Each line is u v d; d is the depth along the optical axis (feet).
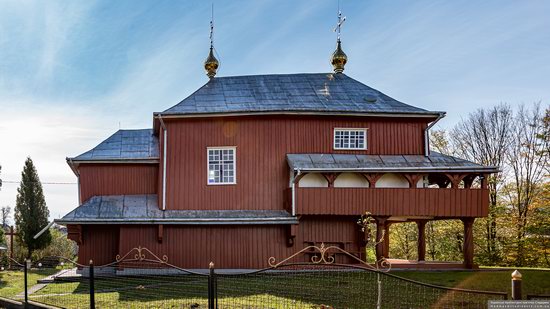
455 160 53.62
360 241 53.16
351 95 59.98
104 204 54.03
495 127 95.71
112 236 54.19
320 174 52.80
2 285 44.50
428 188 49.93
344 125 56.65
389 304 30.42
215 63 65.57
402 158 54.85
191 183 54.54
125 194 57.72
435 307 29.60
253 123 55.77
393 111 55.52
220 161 55.36
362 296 33.17
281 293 34.53
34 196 81.35
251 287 37.65
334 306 29.86
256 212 53.36
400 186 53.11
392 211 49.60
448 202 49.62
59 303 32.50
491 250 89.51
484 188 49.83
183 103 56.85
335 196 49.93
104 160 56.95
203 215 52.26
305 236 52.95
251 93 59.88
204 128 55.72
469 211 49.39
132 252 51.42
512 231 87.04
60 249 88.99
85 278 47.98
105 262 53.52
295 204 49.90
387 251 63.16
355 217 53.21
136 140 62.44
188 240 52.03
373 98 59.06
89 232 53.93
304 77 64.69
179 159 54.90
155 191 58.34
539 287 38.11
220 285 39.17
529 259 81.71
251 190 54.65
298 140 55.83
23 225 79.41
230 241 52.24
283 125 55.88
